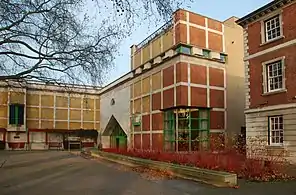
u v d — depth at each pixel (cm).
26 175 1672
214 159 1736
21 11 1035
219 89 2897
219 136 2731
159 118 2998
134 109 3591
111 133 4641
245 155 1955
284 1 1952
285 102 1925
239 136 2716
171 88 2816
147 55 3294
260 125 2086
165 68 2930
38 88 4353
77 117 5059
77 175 1662
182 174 1509
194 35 2806
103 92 4900
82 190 1202
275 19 2069
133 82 3650
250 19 2222
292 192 1134
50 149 4722
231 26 3088
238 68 3055
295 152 1822
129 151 2722
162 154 2183
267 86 2077
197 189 1198
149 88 3231
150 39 3200
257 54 2158
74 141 4962
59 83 1294
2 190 1213
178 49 2748
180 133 2703
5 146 4538
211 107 2820
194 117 2730
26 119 4659
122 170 1883
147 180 1445
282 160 1788
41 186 1303
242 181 1356
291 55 1908
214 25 2953
